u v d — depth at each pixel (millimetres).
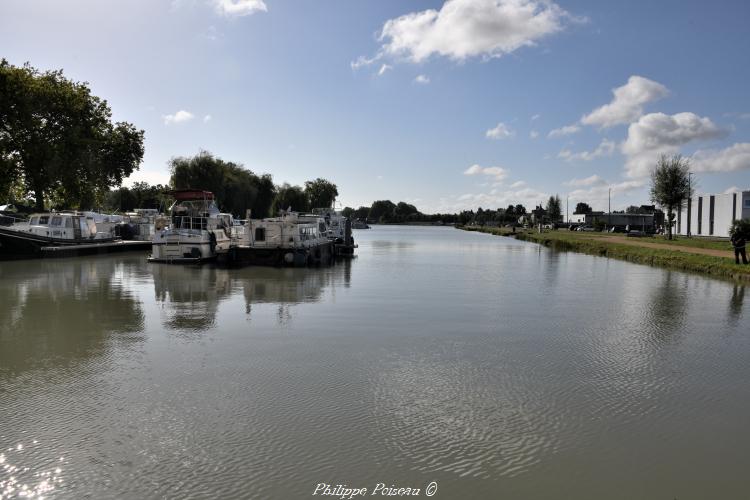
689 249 43812
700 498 6055
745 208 69562
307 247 34406
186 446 7090
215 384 9547
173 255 34688
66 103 48781
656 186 63500
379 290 22422
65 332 13742
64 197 55250
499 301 19594
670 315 16922
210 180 74938
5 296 20062
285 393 9102
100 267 32281
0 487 6078
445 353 11844
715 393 9359
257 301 19047
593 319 16125
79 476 6324
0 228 35531
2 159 46094
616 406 8695
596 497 6043
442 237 94688
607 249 47312
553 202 141875
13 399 8773
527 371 10539
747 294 21922
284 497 5930
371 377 10031
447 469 6582
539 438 7461
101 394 9016
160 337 13203
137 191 117875
